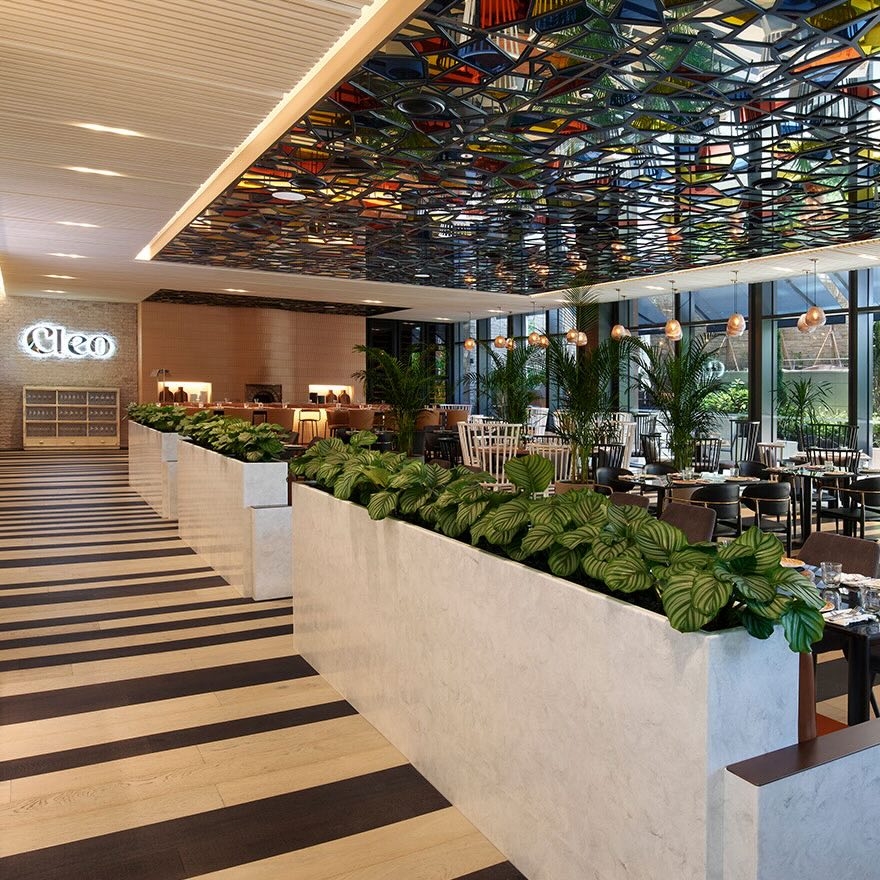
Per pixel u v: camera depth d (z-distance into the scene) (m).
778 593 1.84
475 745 2.72
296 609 4.65
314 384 20.59
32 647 4.70
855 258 11.71
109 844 2.67
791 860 1.77
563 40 4.72
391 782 3.09
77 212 8.79
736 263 12.41
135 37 4.43
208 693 4.00
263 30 4.36
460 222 9.79
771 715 1.87
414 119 6.03
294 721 3.67
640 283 14.57
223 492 6.41
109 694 3.98
